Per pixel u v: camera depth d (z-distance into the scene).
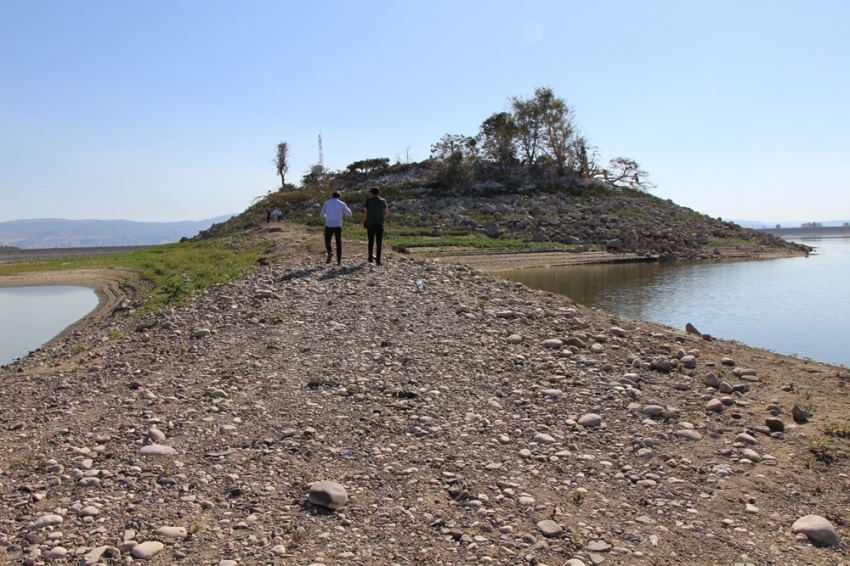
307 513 4.56
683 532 4.31
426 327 9.69
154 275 25.77
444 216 45.94
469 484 4.99
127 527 4.44
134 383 7.87
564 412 6.49
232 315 11.27
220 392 7.19
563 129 63.09
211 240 41.88
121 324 14.12
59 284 30.58
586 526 4.38
